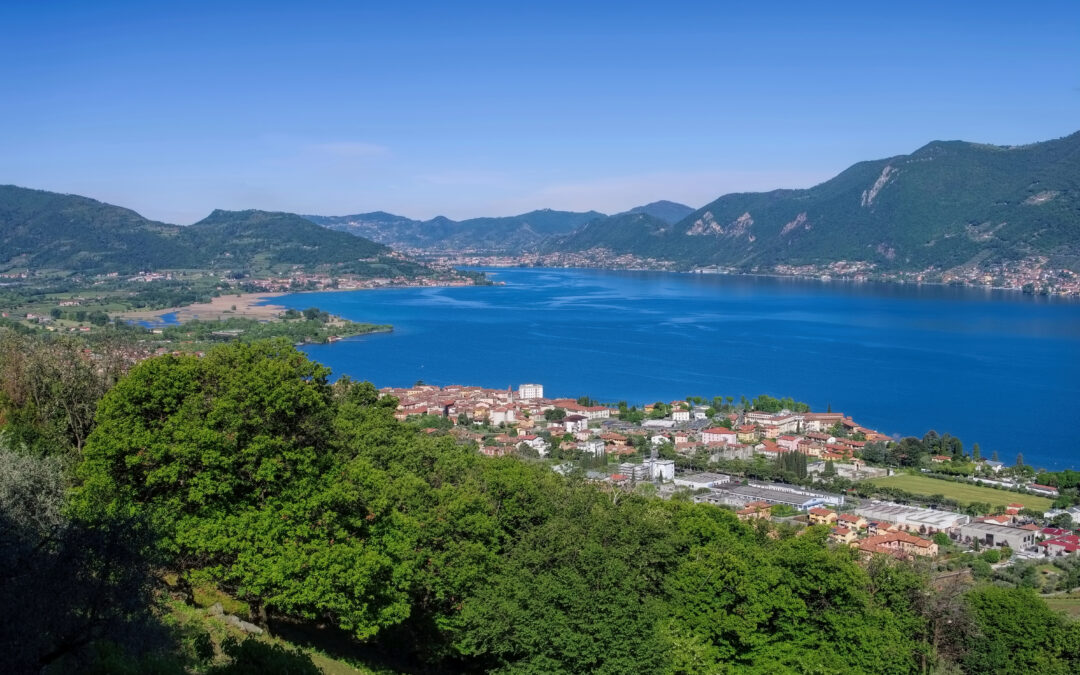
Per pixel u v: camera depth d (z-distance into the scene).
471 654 53.12
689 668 48.91
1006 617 62.22
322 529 47.88
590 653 45.34
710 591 53.81
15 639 26.72
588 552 50.03
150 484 45.97
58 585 28.42
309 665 42.81
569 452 189.75
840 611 54.47
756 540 72.88
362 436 71.62
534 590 48.34
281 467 48.16
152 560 32.78
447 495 56.31
